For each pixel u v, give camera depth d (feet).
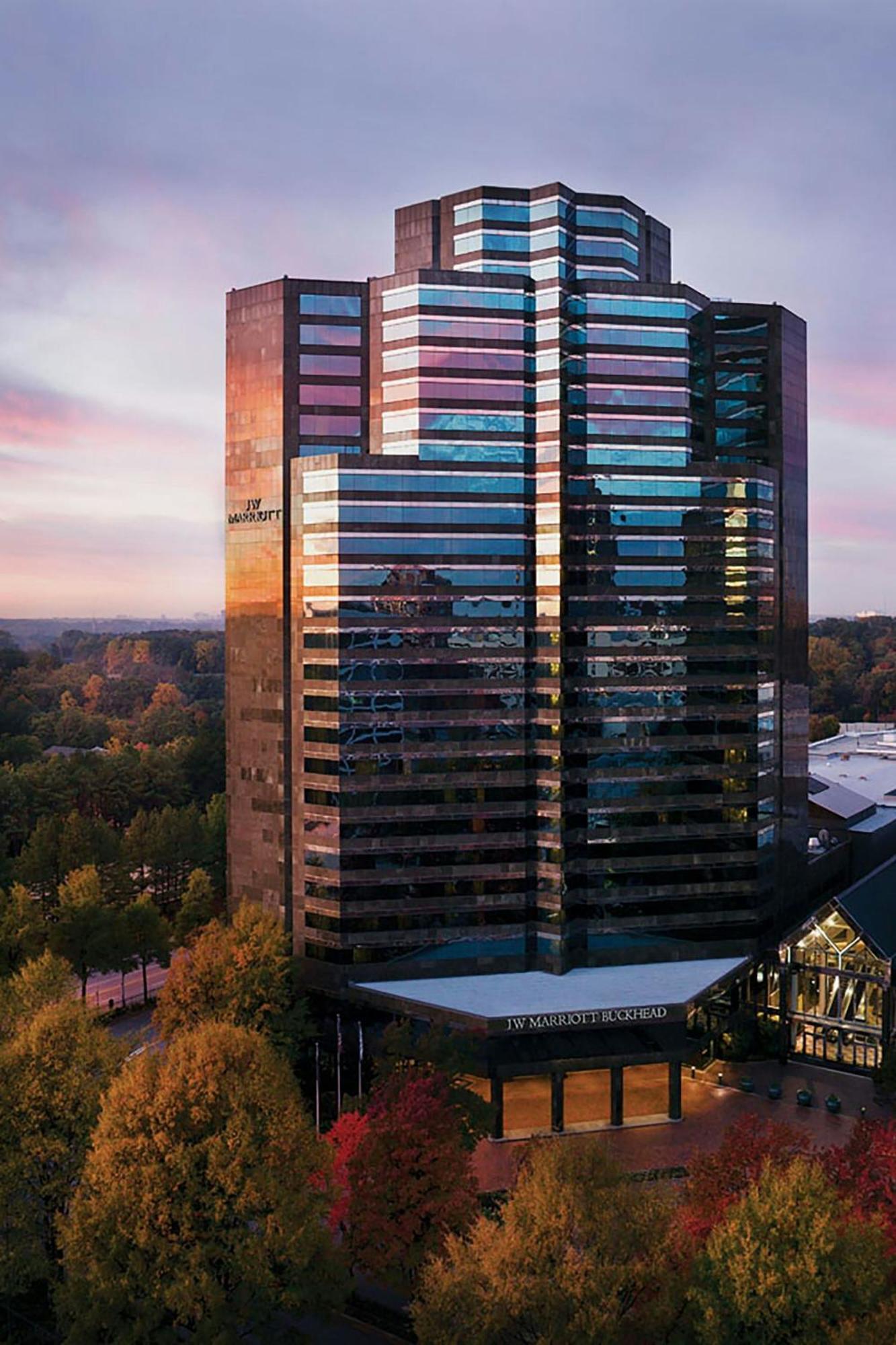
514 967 322.96
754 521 333.21
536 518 325.42
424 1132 202.28
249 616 337.52
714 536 332.19
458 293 321.11
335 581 312.91
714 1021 328.70
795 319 366.02
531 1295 153.48
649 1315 155.94
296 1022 293.23
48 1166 202.59
